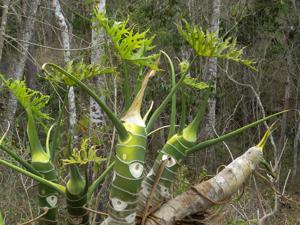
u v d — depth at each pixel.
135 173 2.35
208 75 13.41
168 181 2.67
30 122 2.78
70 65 2.95
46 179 2.72
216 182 2.68
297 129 18.05
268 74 18.81
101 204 5.00
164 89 10.59
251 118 17.95
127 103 2.50
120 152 2.36
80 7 11.23
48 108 9.26
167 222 2.59
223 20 15.49
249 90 18.14
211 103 13.78
